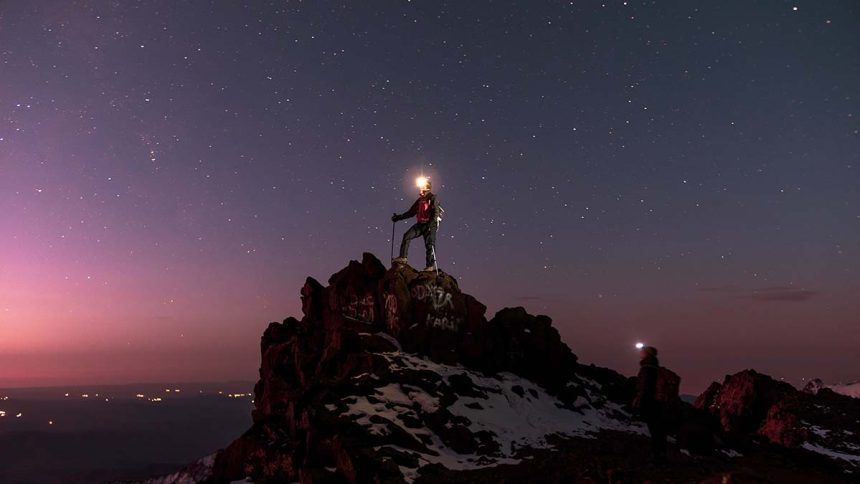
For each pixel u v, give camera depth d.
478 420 16.92
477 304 22.03
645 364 13.62
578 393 21.30
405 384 17.89
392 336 21.02
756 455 17.28
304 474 13.54
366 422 15.35
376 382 17.75
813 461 16.72
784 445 19.25
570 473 12.98
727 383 23.30
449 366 20.11
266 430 16.59
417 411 16.72
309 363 20.11
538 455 15.20
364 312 21.75
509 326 22.34
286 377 20.47
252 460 15.84
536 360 21.69
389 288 21.30
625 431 19.02
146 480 19.66
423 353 20.61
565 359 22.12
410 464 13.82
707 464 14.10
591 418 19.91
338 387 16.98
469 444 15.70
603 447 15.68
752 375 22.81
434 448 15.31
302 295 23.39
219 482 16.28
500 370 21.31
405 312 20.86
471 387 18.66
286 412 16.62
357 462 13.20
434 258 22.42
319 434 14.34
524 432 17.00
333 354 19.55
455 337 21.22
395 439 15.01
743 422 21.62
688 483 11.67
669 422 13.37
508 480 13.06
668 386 13.62
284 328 22.66
